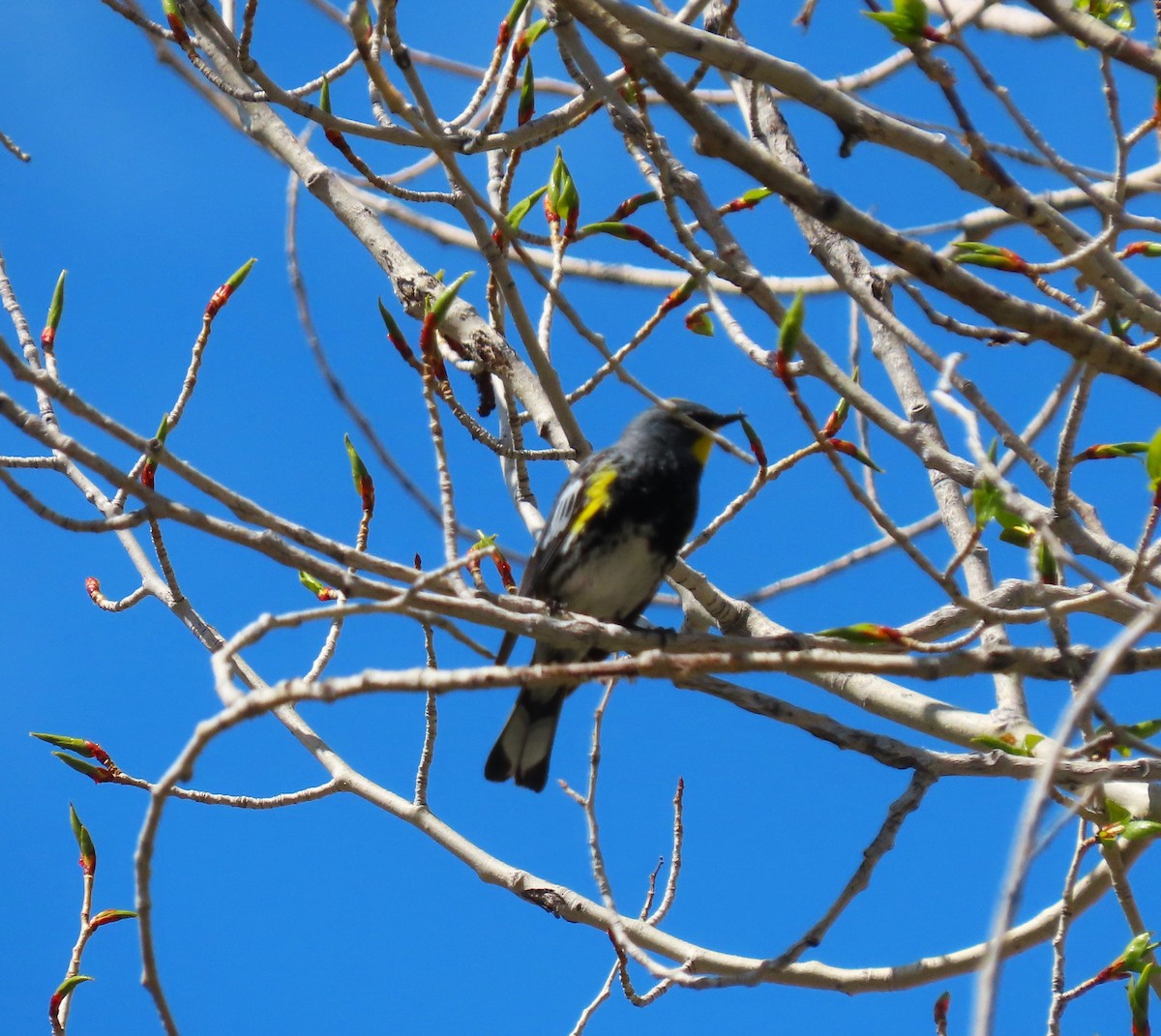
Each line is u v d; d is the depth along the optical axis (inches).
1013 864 244.7
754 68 359.9
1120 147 375.9
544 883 457.4
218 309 386.9
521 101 449.7
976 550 521.7
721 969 451.2
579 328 371.6
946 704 480.7
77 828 426.6
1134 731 406.0
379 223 567.8
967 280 347.6
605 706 454.3
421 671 290.5
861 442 559.2
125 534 494.0
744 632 514.0
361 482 417.1
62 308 406.9
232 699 282.2
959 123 371.2
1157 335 397.4
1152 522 343.9
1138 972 388.8
